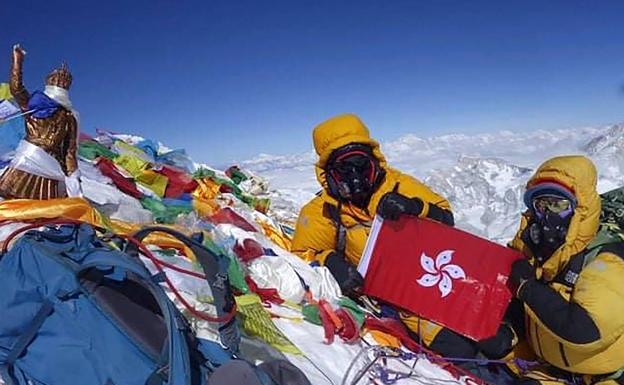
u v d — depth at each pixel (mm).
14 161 1728
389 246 2219
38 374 1046
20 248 1146
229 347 1280
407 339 2057
